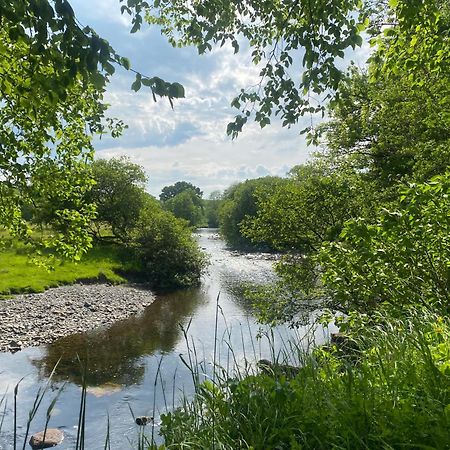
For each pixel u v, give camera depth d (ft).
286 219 46.55
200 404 12.09
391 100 53.83
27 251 40.68
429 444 8.86
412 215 16.37
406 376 10.76
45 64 13.66
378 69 27.22
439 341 13.74
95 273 104.63
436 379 10.29
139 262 116.67
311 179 46.78
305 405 10.82
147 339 58.85
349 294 18.95
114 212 136.67
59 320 67.82
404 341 13.06
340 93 20.71
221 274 124.47
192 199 455.63
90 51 11.74
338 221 44.14
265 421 10.72
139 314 75.72
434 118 42.98
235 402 11.43
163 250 110.63
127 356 51.26
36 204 37.58
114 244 136.98
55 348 54.95
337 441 9.62
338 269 18.76
